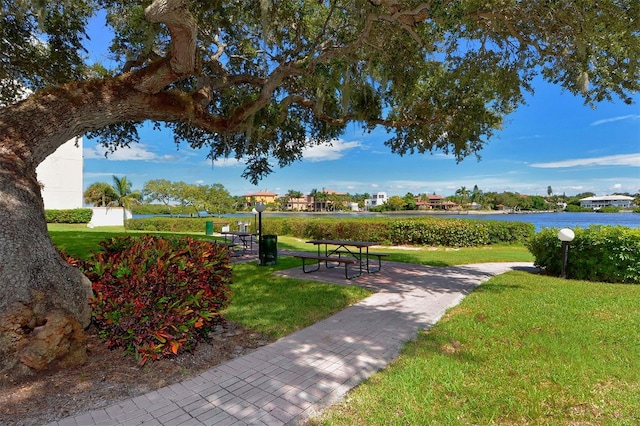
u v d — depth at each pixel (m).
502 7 5.22
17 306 3.04
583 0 4.67
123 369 3.33
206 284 4.56
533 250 9.07
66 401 2.75
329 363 3.49
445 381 3.06
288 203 110.69
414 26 5.31
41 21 4.17
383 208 105.12
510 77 6.71
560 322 4.54
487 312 5.05
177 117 5.21
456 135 8.50
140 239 5.46
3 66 6.62
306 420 2.54
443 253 13.13
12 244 3.24
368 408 2.67
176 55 4.29
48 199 27.78
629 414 2.55
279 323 4.73
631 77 5.55
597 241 7.57
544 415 2.55
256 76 7.40
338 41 6.43
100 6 6.14
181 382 3.12
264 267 9.42
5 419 2.48
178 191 38.34
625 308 5.17
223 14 5.31
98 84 4.40
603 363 3.36
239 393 2.91
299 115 9.43
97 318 3.57
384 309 5.43
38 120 3.97
